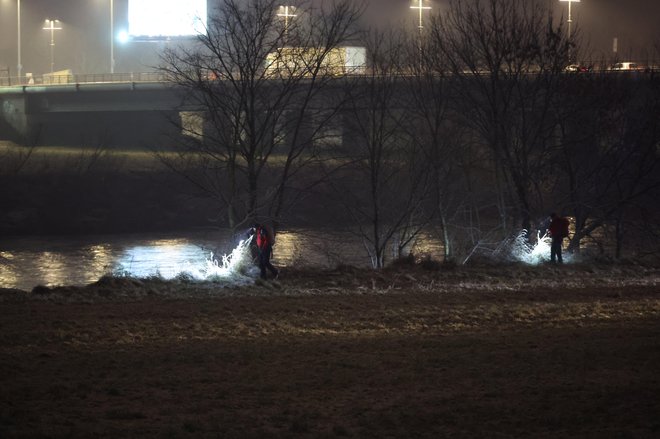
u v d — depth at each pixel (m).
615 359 18.64
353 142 42.50
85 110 100.31
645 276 34.59
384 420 14.12
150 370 18.03
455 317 24.62
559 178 44.78
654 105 44.16
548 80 41.38
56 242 66.12
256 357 19.22
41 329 22.64
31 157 91.38
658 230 45.62
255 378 17.30
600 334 21.94
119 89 93.44
